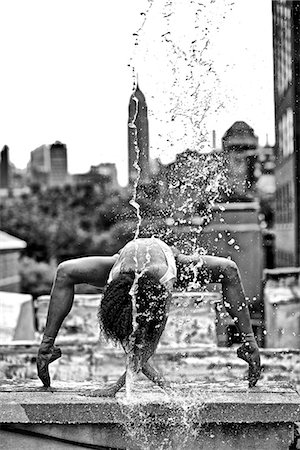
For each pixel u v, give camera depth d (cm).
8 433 294
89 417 289
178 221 427
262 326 727
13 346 593
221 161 430
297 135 581
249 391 313
